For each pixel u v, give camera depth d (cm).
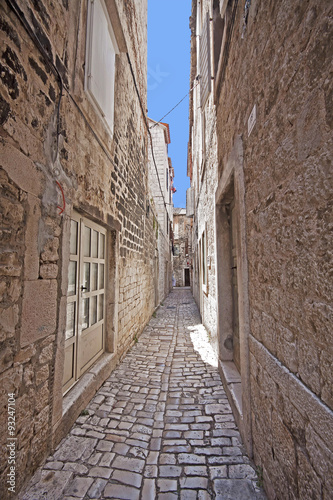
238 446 188
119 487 151
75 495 145
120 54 373
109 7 288
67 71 202
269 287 138
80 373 255
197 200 877
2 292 128
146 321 627
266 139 140
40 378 164
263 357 145
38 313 161
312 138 90
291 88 107
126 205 417
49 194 174
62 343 192
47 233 172
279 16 118
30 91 150
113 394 267
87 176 246
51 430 176
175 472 163
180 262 2633
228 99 256
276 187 126
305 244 96
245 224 190
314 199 89
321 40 83
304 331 98
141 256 567
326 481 80
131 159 461
